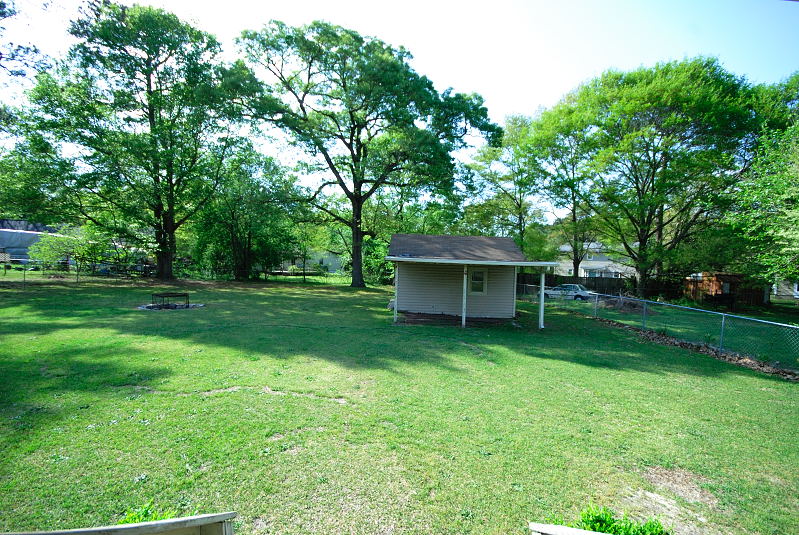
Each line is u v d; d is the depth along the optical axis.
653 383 7.62
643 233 22.38
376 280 33.53
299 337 10.27
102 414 5.11
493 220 29.31
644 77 20.38
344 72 22.42
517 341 11.25
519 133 27.67
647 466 4.48
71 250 24.17
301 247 35.28
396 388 6.65
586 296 25.16
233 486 3.71
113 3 16.80
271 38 22.33
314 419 5.25
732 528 3.49
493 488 3.88
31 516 3.17
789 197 11.38
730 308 24.00
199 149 24.73
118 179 21.70
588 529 2.56
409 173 23.61
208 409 5.40
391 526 3.29
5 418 4.88
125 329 10.37
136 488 3.61
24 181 20.62
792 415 6.19
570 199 23.22
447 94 22.48
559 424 5.50
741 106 18.38
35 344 8.44
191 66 22.23
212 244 30.86
